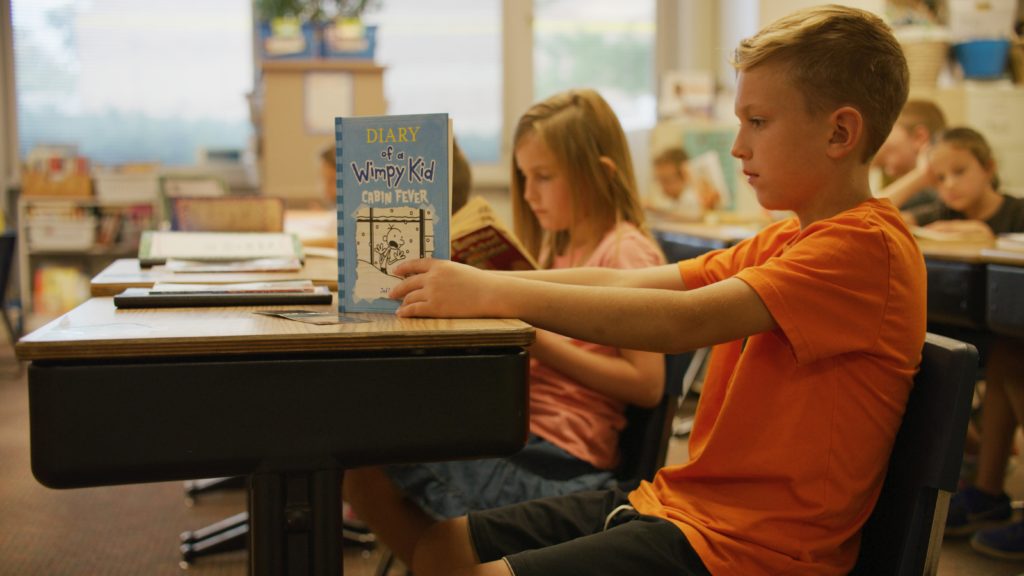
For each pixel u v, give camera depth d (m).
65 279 5.20
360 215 1.01
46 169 5.09
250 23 5.70
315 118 4.07
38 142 5.57
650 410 1.38
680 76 4.27
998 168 3.13
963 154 2.71
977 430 2.70
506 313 0.96
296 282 1.25
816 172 1.01
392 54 5.41
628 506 1.07
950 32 3.31
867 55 0.98
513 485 1.26
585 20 5.48
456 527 1.11
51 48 5.55
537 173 1.54
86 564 2.17
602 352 1.41
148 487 2.81
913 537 0.93
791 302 0.94
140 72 5.65
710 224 3.74
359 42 4.13
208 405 0.83
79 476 0.82
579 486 1.27
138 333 0.84
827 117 0.98
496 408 0.88
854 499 0.96
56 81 5.57
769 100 1.00
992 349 2.35
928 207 2.88
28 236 5.02
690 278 1.20
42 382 0.81
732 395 1.01
